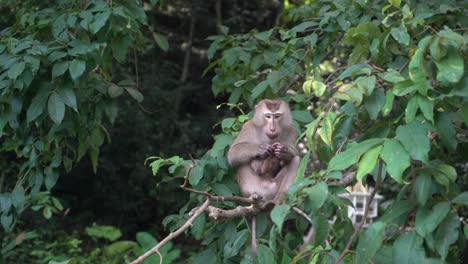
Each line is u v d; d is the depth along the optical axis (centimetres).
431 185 577
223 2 2970
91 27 951
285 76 1121
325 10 1125
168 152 2742
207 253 920
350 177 701
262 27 2936
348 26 998
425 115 559
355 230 616
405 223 610
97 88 1052
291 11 1373
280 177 1017
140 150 2695
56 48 930
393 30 720
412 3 945
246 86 1216
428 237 560
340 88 667
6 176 2333
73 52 905
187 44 2950
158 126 2738
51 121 1032
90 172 2698
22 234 1812
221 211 737
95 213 2758
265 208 768
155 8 2892
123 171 2742
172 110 2773
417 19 727
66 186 2738
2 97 936
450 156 805
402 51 799
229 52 1197
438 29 898
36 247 2289
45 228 2438
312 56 1177
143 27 1380
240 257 876
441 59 554
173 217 934
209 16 2958
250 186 1000
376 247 561
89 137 1084
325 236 598
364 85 632
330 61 1738
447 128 581
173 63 2923
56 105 900
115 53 1049
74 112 1008
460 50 571
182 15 2966
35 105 902
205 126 2839
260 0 2912
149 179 2727
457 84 564
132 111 2634
